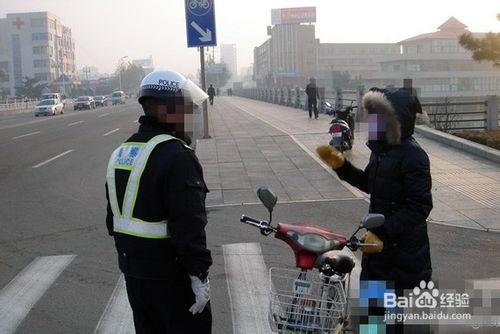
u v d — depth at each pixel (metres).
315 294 3.34
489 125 17.23
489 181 10.76
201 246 3.09
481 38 16.92
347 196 10.26
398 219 3.39
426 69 68.12
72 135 25.44
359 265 6.12
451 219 8.42
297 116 27.97
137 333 3.40
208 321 3.36
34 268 6.81
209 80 115.69
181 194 3.08
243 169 13.03
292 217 8.95
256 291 5.79
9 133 27.97
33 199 11.21
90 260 7.07
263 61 158.62
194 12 17.78
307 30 131.25
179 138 3.32
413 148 3.47
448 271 6.16
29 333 4.93
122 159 3.24
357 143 15.69
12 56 135.88
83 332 4.93
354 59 114.44
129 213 3.16
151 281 3.16
